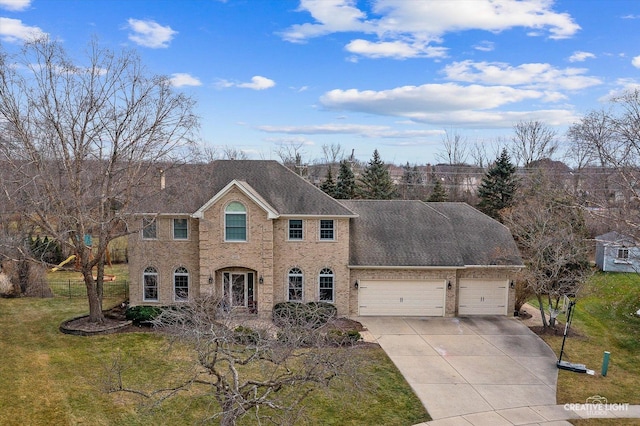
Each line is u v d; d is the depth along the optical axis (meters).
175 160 25.27
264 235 26.44
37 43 21.58
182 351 21.00
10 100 21.42
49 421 15.27
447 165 87.56
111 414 15.75
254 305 27.25
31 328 24.41
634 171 25.95
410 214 30.84
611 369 20.84
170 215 26.59
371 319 27.48
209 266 26.38
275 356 12.30
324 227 27.50
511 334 25.14
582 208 27.73
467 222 31.16
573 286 25.97
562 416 16.44
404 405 17.00
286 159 74.00
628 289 35.97
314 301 27.31
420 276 27.91
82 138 22.41
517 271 27.84
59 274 38.56
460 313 28.44
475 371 20.19
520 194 50.16
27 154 21.78
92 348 21.62
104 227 23.66
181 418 15.59
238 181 26.62
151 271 27.36
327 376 13.54
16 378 18.28
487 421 15.98
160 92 38.41
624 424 15.95
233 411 10.84
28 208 22.83
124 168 23.88
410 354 21.97
